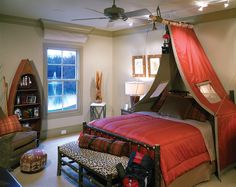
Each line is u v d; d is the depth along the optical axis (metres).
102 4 3.64
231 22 3.89
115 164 2.62
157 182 2.50
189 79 3.53
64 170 3.26
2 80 4.48
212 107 3.39
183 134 2.95
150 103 4.64
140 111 4.56
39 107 4.73
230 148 3.52
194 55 3.87
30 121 4.74
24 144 3.71
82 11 4.07
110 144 2.92
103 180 2.80
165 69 4.09
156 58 5.04
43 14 4.32
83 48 5.65
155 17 3.36
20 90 4.49
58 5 3.72
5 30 4.46
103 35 5.98
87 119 5.87
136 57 5.50
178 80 4.45
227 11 3.89
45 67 5.05
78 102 5.68
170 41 3.89
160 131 2.96
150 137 2.77
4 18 4.40
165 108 4.03
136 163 2.53
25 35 4.72
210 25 4.17
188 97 3.95
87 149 3.09
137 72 5.51
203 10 3.95
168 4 3.61
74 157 2.88
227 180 3.22
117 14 3.08
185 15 4.33
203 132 3.18
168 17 4.47
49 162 3.75
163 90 4.40
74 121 5.62
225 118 3.42
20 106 4.61
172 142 2.74
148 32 5.20
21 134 3.79
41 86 5.02
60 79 5.40
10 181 1.73
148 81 5.28
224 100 3.74
